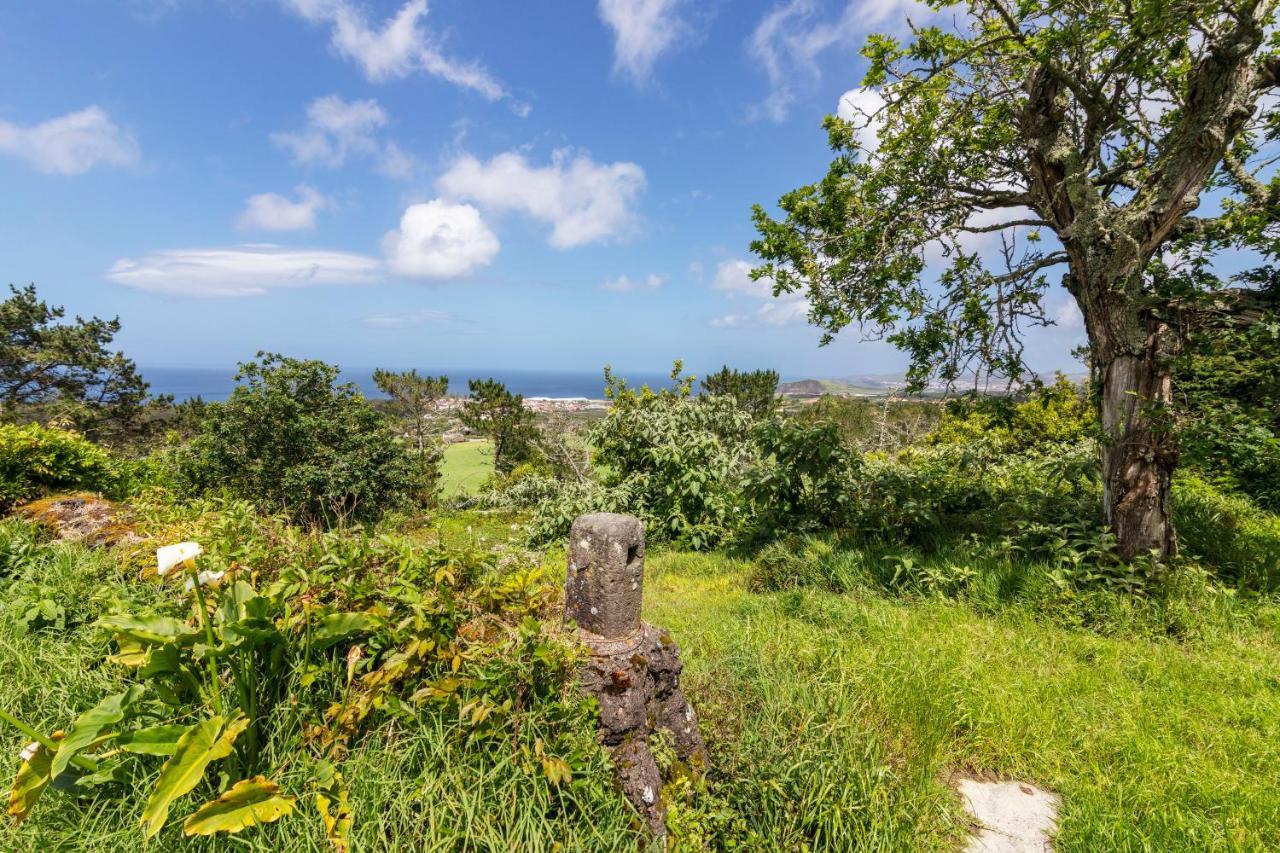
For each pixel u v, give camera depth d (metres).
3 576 3.55
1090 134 5.04
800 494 6.89
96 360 25.73
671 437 8.28
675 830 2.15
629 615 2.46
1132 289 4.68
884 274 5.54
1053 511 5.73
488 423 26.86
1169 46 4.22
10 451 6.66
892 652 3.65
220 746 1.72
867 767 2.47
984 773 2.79
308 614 2.18
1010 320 5.33
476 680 2.17
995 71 5.14
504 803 1.93
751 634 3.95
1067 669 3.60
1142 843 2.21
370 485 16.34
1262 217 4.09
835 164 5.70
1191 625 4.01
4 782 1.94
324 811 1.75
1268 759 2.70
